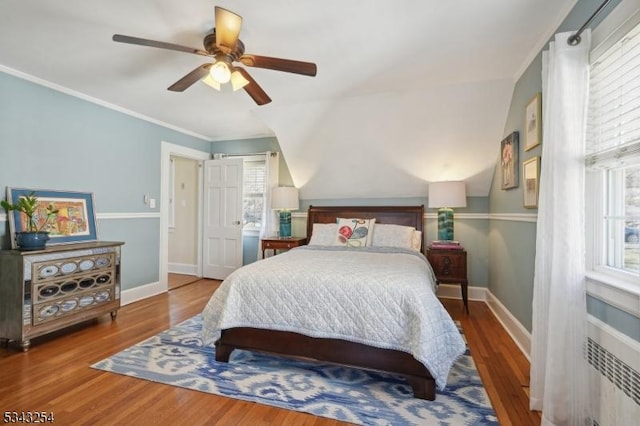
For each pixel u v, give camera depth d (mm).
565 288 1529
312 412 1726
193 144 4824
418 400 1839
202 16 1932
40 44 2277
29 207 2600
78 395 1864
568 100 1538
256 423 1638
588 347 1512
